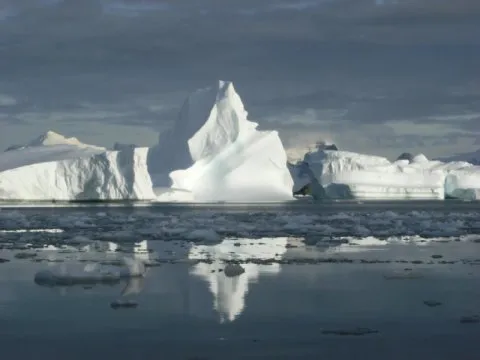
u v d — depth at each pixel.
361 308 17.28
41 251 30.58
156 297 18.73
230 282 21.27
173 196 100.31
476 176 137.25
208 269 24.22
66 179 84.88
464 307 17.41
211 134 107.94
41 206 85.00
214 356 12.94
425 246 33.09
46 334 14.66
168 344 13.83
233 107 108.62
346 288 20.19
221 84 111.25
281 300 18.28
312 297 18.69
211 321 15.84
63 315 16.47
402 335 14.47
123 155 86.19
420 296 18.88
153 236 39.00
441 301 18.19
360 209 91.25
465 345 13.67
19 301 18.20
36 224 49.97
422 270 24.06
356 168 125.31
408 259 27.44
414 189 125.75
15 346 13.77
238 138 107.31
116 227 47.22
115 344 13.86
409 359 12.70
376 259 27.50
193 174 105.44
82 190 85.19
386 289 19.98
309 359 12.73
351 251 30.75
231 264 24.31
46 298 18.58
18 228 46.22
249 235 40.28
